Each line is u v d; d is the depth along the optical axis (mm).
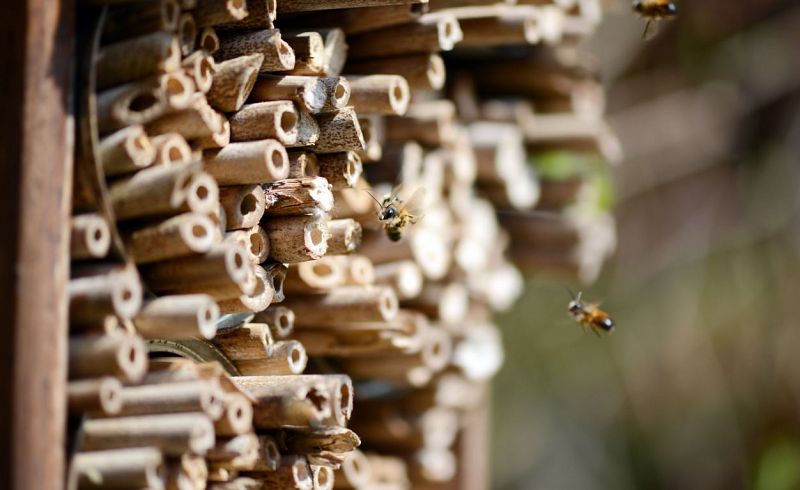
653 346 1885
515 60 1130
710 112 1766
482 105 1127
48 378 905
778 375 1817
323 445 956
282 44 948
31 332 904
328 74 970
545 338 1888
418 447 1105
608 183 1232
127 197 920
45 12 908
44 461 904
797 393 1800
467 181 1097
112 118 920
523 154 1143
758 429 1832
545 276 1189
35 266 904
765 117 1774
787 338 1811
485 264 1120
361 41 1000
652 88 1783
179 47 929
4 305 904
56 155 908
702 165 1789
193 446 916
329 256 992
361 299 1000
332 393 940
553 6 1082
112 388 911
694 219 1831
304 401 938
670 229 1841
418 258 1051
